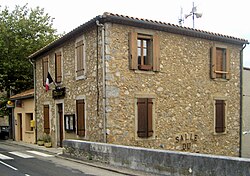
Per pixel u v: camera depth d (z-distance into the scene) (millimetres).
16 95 22734
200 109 14109
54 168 9891
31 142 19797
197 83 14062
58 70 15633
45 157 12727
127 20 11859
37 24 25266
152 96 12570
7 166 10352
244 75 16688
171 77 13188
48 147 16328
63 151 12914
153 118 12570
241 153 15742
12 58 24094
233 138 15414
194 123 13844
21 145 18406
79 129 13422
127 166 9258
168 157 7984
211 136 14461
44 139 17281
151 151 8492
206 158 7031
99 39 12039
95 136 12289
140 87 12352
